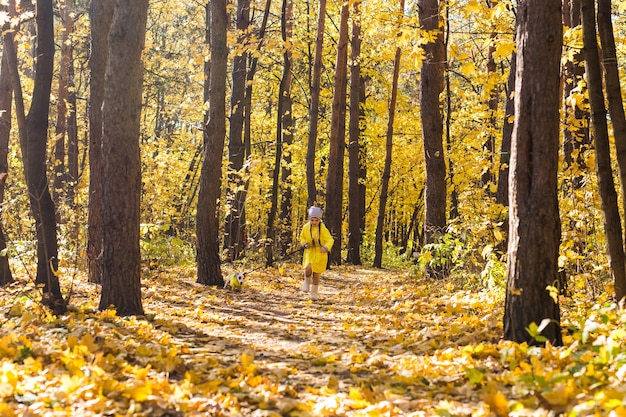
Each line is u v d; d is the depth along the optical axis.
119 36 8.07
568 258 8.46
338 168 24.42
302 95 29.80
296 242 26.58
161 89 27.94
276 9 26.45
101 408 3.78
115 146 8.09
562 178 9.58
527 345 5.55
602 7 6.52
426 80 14.34
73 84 23.62
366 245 35.28
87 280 11.99
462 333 6.75
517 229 5.92
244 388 4.63
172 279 13.45
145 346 5.88
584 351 4.71
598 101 6.51
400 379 4.95
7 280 11.35
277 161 18.84
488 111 15.72
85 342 5.38
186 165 29.34
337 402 4.29
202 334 7.45
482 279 10.60
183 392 4.21
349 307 11.20
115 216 8.12
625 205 6.48
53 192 19.23
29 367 4.59
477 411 3.84
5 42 9.49
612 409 3.21
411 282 13.85
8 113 13.01
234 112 18.38
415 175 31.72
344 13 20.94
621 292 6.36
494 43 8.91
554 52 5.81
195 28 28.34
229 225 19.73
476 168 13.30
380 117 28.78
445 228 13.79
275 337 7.76
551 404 3.76
